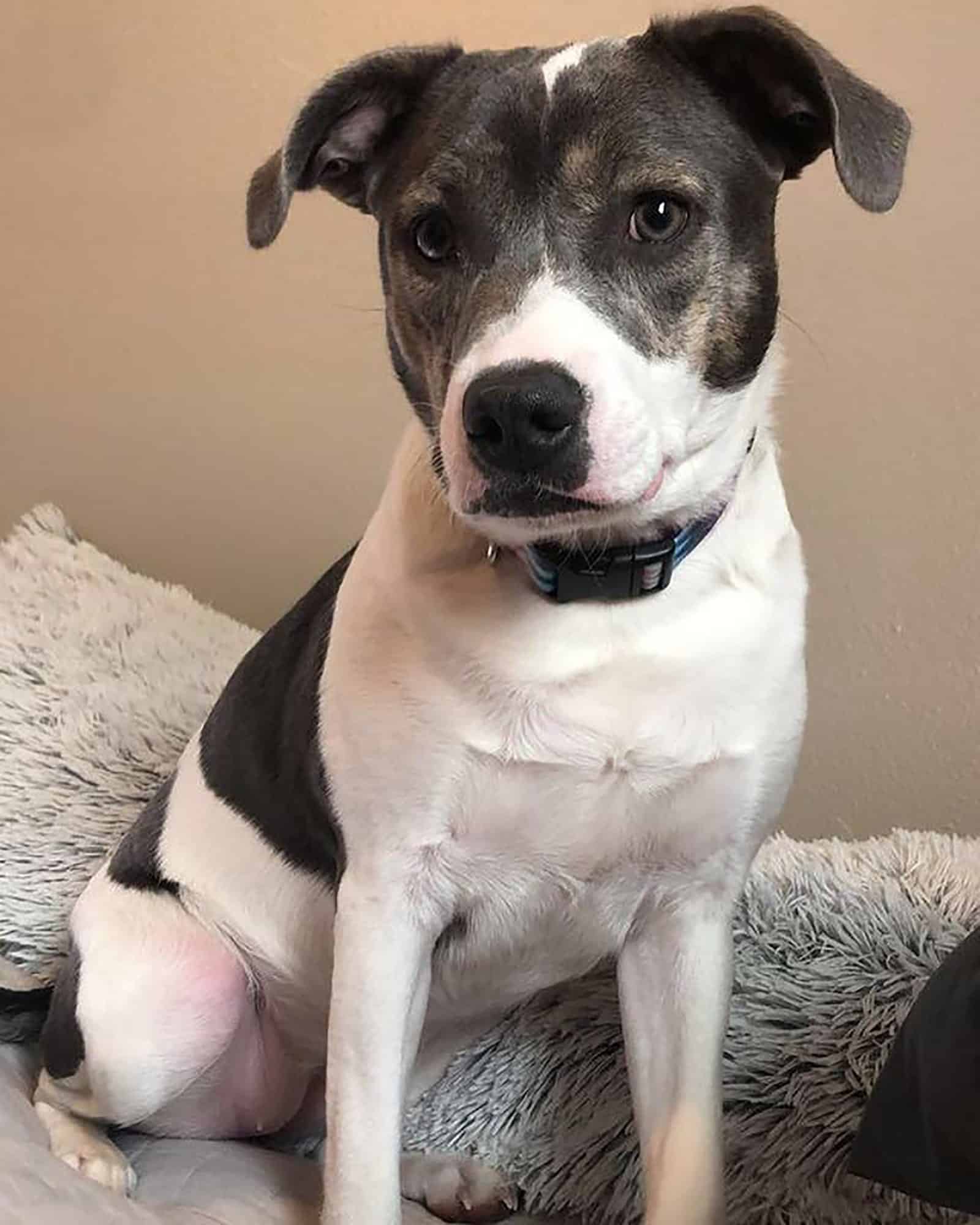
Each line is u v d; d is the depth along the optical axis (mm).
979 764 1521
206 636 1776
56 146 2014
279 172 1069
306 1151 1449
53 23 1975
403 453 1116
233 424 1973
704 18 1013
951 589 1522
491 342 911
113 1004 1279
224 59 1887
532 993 1310
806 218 1551
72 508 2123
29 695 1650
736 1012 1282
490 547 1057
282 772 1247
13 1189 1070
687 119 1008
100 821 1559
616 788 1086
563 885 1149
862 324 1539
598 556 1037
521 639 1050
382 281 1157
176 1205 1223
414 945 1138
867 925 1272
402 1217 1271
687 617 1061
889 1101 967
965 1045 884
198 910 1328
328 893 1252
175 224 1957
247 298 1927
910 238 1504
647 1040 1217
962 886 1293
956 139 1468
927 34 1470
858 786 1601
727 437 1044
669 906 1182
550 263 961
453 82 1069
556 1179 1324
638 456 907
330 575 1279
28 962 1507
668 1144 1178
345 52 1811
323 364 1893
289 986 1305
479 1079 1380
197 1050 1296
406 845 1109
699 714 1072
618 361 916
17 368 2115
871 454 1552
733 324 1019
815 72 987
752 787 1112
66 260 2045
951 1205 926
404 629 1079
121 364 2037
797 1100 1221
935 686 1542
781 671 1099
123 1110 1297
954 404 1502
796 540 1143
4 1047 1467
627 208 981
